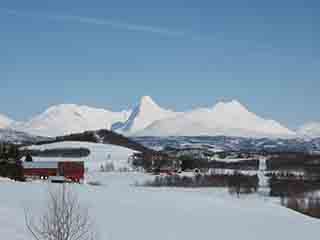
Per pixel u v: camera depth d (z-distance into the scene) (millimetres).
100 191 72938
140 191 83938
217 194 136000
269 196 142125
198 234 52000
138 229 49031
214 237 51594
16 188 67625
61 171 139250
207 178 182000
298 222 66188
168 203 69438
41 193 60812
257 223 62375
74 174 139125
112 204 60812
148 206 64625
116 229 46500
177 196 79312
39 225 39094
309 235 59031
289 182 160500
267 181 175625
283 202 118188
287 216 70375
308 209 109125
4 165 129375
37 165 142375
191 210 66375
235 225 59625
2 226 37781
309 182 161750
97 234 40750
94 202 59531
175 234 50344
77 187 73938
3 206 48656
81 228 36125
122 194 73188
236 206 74938
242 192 151500
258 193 149875
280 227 61719
